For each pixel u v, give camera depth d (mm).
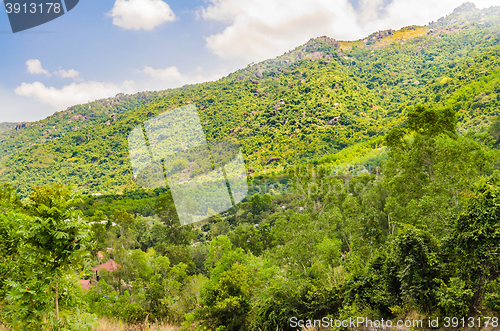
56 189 4152
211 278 14211
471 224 6289
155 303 15094
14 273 4461
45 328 4180
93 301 13234
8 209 6574
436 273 6793
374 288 8000
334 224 21828
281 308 9852
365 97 169500
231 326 12219
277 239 21672
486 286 5793
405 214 17000
